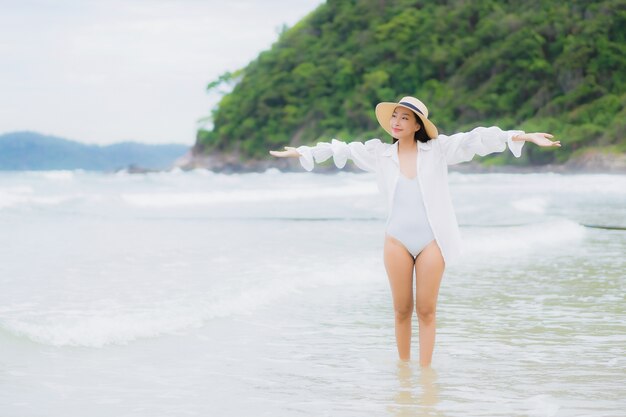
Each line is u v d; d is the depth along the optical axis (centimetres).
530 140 520
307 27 14288
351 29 13625
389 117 554
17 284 873
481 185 4034
